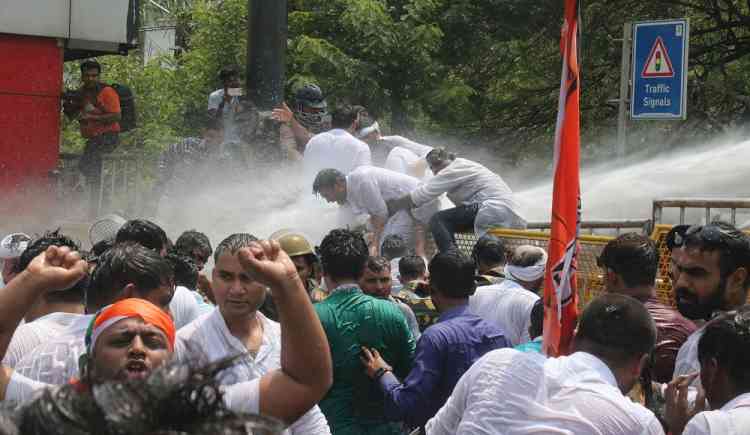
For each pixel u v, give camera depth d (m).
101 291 4.41
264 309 6.62
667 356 5.19
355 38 22.69
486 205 11.84
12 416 1.64
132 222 6.37
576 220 4.42
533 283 7.62
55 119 13.62
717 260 4.89
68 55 15.54
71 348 4.40
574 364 4.18
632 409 4.05
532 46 26.23
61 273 3.24
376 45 22.25
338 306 6.26
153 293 4.43
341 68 21.88
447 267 6.34
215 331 4.52
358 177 11.97
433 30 22.56
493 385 4.23
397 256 10.77
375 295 7.43
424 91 22.97
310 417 4.55
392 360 6.35
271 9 14.62
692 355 4.77
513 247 9.34
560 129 4.43
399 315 6.37
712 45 27.02
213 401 1.64
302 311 3.13
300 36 22.38
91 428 1.58
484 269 8.52
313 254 6.86
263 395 3.20
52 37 13.55
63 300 4.91
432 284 6.46
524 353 4.30
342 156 13.18
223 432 1.60
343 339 6.20
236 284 4.50
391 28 22.47
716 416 3.83
